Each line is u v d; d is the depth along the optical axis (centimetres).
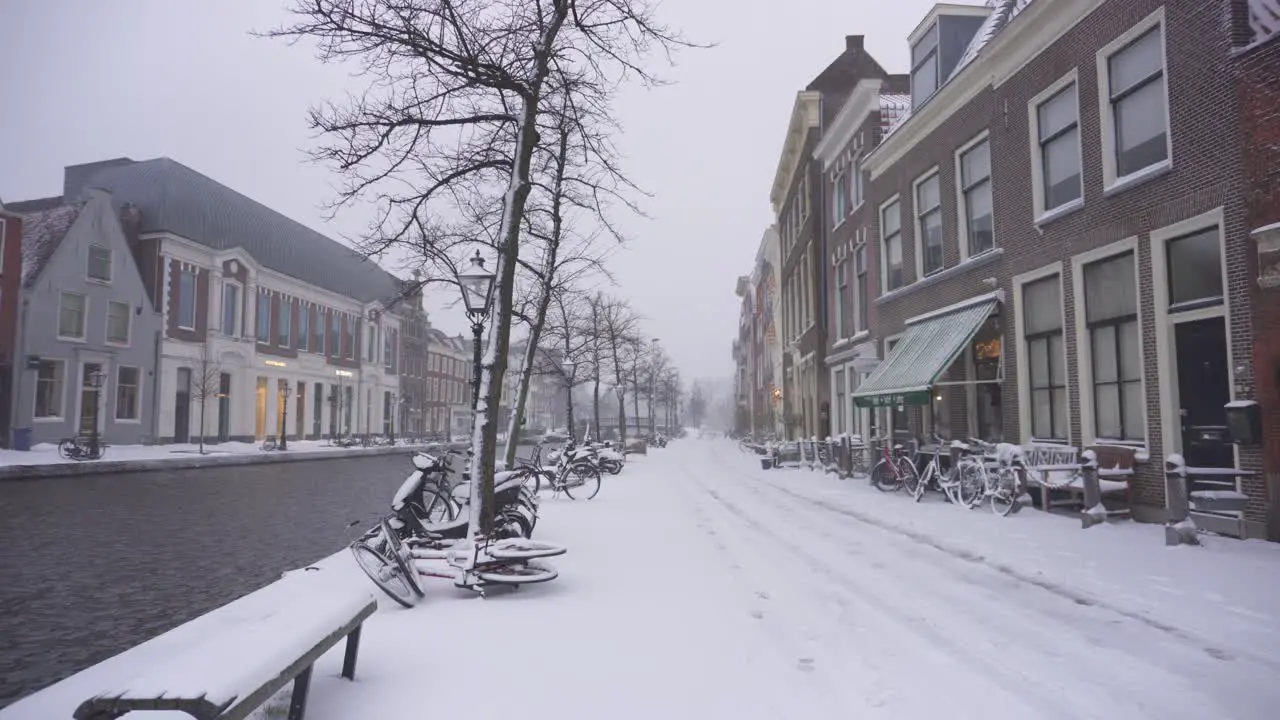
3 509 1462
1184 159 908
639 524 1111
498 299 834
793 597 647
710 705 409
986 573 705
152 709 273
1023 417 1255
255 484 2073
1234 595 585
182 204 3956
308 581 522
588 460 1666
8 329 2867
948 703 408
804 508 1252
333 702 411
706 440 8275
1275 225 773
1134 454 975
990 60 1333
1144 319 973
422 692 427
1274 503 781
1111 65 1052
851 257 2241
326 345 5253
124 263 3462
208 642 341
